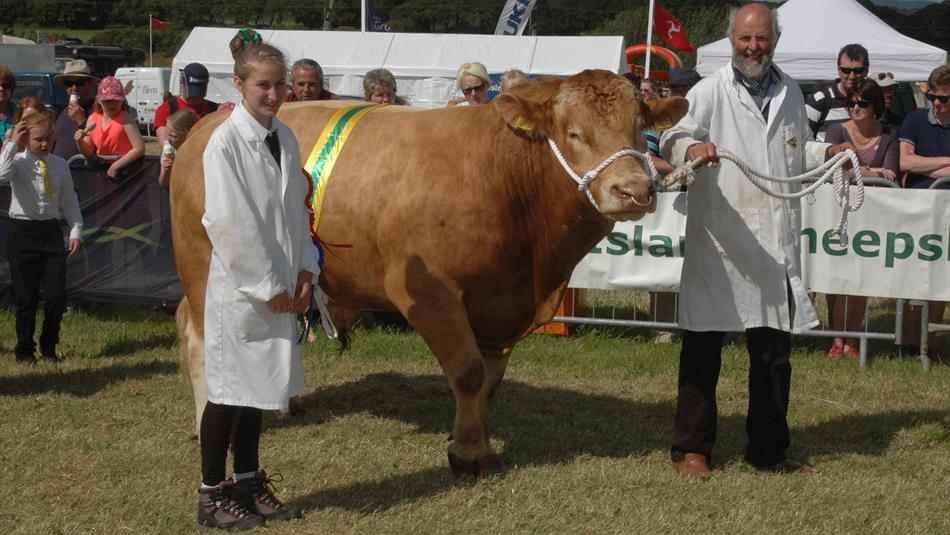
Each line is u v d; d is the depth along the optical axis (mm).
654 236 7688
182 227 5129
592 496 4715
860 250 7312
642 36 38344
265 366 4043
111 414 5984
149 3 73250
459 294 4770
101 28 75125
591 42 17984
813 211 7371
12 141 7059
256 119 4031
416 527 4297
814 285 7480
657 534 4273
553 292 4879
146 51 66500
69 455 5199
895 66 13672
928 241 7141
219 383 4062
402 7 56125
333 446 5453
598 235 4742
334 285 5219
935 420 6098
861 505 4648
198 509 4305
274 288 3945
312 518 4359
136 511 4453
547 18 50844
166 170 7223
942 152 7695
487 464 4965
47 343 7387
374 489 4773
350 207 4941
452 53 17984
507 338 4996
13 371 7035
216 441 4191
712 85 4848
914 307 7789
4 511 4434
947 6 52469
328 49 18234
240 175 3934
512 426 5938
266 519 4297
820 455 5422
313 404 6367
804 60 13898
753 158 4816
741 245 4820
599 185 4250
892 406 6426
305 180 4254
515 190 4625
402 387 6781
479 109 4824
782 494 4754
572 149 4352
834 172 4773
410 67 17672
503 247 4691
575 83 4398
